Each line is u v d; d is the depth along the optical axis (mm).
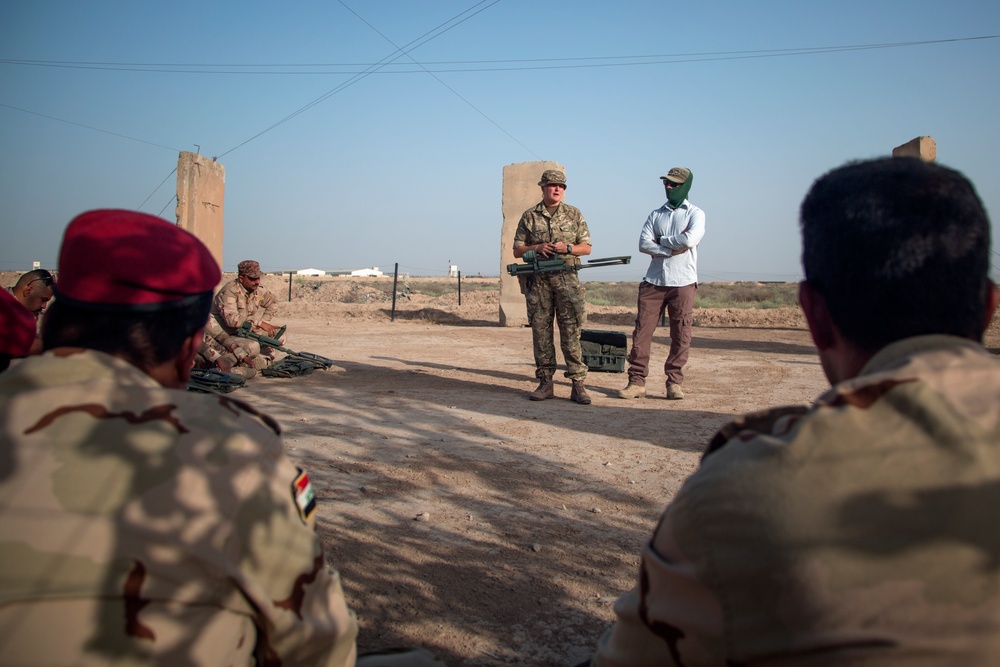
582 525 3898
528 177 17188
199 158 14211
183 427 1279
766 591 1059
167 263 1426
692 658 1141
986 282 1215
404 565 3352
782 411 1285
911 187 1208
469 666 2564
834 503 1047
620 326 18375
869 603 999
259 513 1293
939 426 1062
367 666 1854
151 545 1175
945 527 1006
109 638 1143
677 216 7473
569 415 6691
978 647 965
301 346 12211
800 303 1359
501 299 17344
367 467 4820
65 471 1191
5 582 1131
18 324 2799
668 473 4828
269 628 1303
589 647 2711
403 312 20891
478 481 4594
